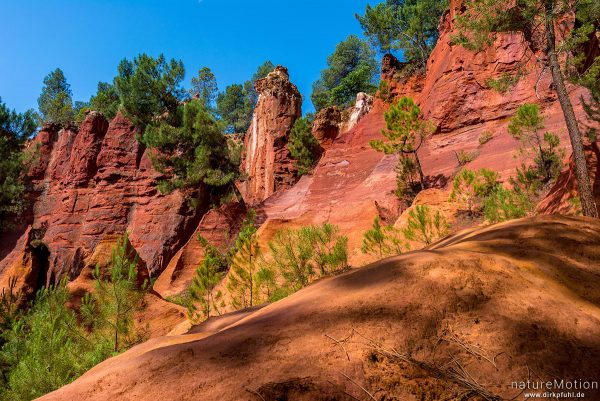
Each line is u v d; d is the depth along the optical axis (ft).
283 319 6.43
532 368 4.79
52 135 163.63
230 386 4.70
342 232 60.80
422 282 6.72
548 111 69.00
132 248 51.29
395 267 7.50
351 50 238.07
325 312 6.30
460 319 5.75
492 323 5.59
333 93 213.25
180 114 127.24
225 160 120.06
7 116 123.24
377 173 91.91
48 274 116.06
